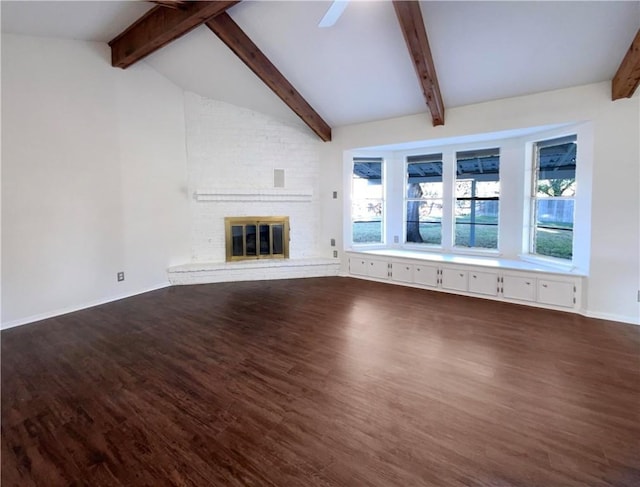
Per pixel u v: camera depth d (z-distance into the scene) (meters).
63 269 4.02
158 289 5.05
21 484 1.65
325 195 5.86
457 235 5.51
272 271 5.62
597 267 3.69
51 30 3.68
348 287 5.14
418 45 3.36
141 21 3.85
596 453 1.80
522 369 2.68
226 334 3.43
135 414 2.18
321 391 2.42
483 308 4.13
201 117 5.42
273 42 3.98
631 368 2.66
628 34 3.00
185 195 5.45
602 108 3.52
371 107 4.87
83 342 3.26
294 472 1.71
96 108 4.25
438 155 5.55
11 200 3.58
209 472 1.72
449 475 1.68
